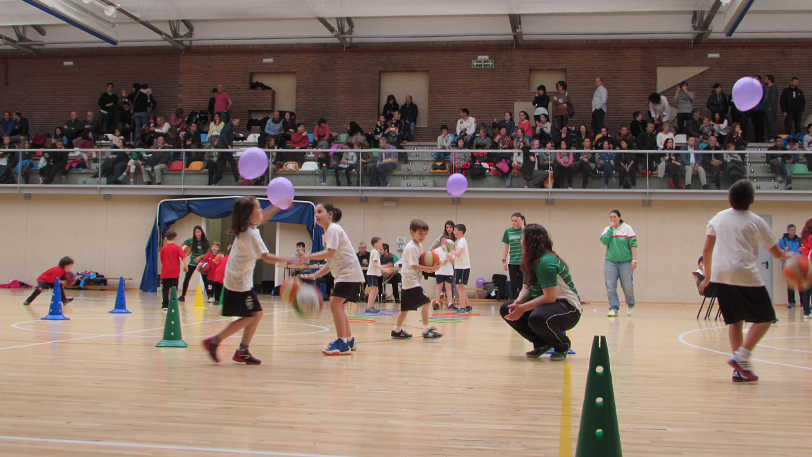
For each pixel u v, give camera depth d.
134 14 18.86
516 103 20.23
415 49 20.70
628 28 19.80
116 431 3.14
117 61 22.11
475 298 17.03
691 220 16.66
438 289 13.25
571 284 6.05
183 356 5.84
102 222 18.48
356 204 17.73
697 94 19.59
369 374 4.97
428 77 20.77
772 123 18.22
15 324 8.70
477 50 20.50
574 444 3.02
